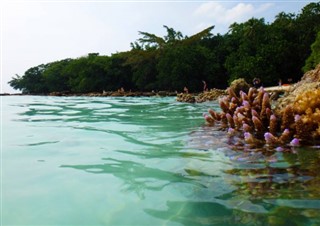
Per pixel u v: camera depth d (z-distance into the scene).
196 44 53.09
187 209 2.81
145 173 3.91
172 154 4.86
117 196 3.14
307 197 2.99
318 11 39.22
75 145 5.64
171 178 3.71
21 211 2.79
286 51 37.00
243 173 3.81
